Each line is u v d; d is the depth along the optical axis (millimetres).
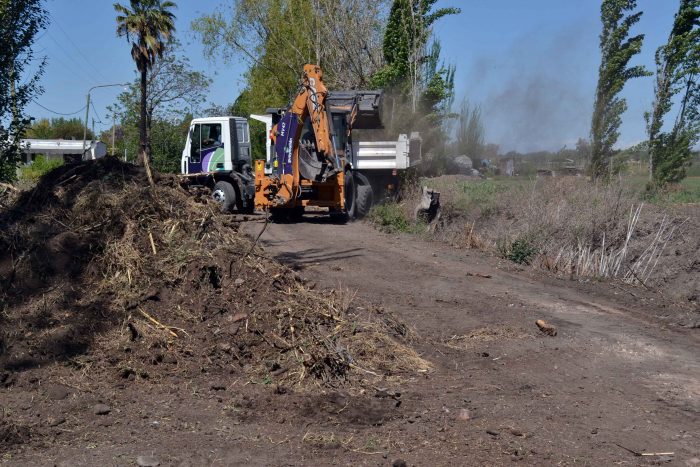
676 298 11492
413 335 8094
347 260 12844
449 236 15797
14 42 13578
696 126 20938
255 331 7109
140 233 7996
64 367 6461
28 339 6742
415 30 27750
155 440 5164
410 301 9891
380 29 33031
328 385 6473
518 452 5145
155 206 8273
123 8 35469
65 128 79188
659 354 7984
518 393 6520
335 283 10734
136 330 6969
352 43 33062
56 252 7773
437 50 28812
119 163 8961
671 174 21031
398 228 17047
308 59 35688
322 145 18047
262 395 6168
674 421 5918
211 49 37125
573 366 7441
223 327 7156
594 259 13008
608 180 17391
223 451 5012
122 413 5668
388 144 20875
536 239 13898
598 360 7688
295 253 13531
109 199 8266
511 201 16656
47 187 8750
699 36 21031
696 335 9047
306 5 35125
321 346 6848
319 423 5633
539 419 5852
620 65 21703
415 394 6387
